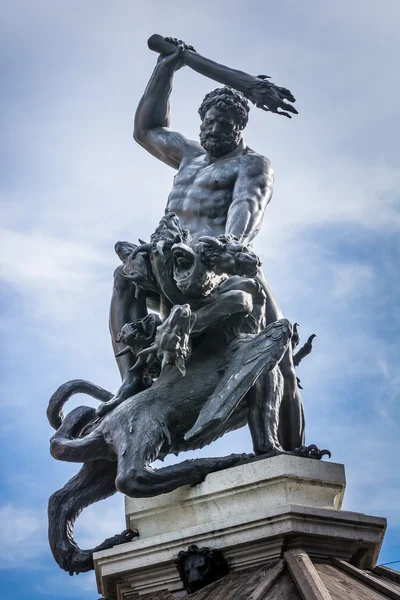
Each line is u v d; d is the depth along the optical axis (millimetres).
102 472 14227
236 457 13453
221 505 13227
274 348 13602
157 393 13805
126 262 14406
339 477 13305
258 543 12859
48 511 14148
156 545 13188
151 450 13344
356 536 13000
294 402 14391
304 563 12430
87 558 13891
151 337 13992
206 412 13375
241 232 14312
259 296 14031
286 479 13102
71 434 14203
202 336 14070
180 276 13711
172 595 13055
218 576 12898
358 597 12102
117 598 13492
